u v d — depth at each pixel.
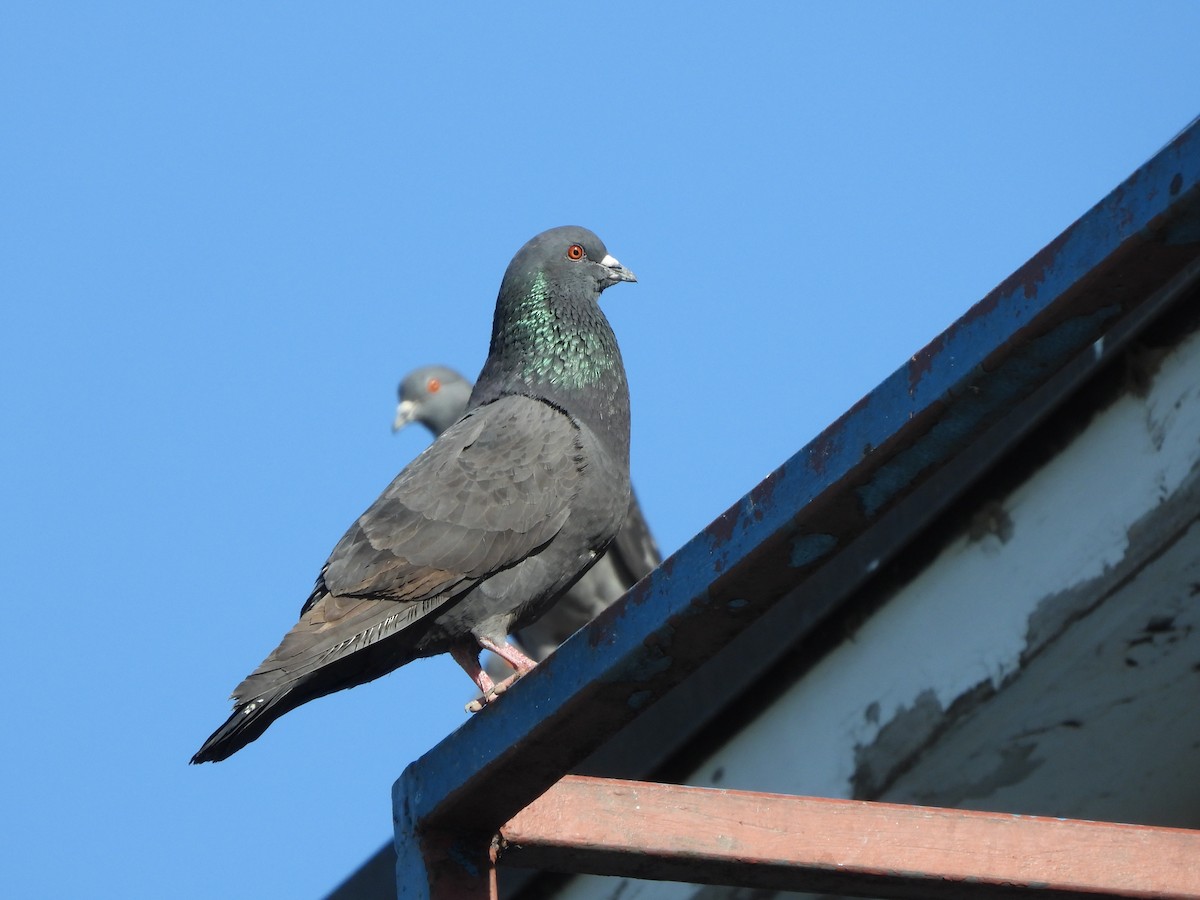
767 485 6.01
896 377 5.74
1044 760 10.27
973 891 7.55
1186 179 5.03
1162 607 9.34
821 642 9.94
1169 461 8.93
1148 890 7.61
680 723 10.18
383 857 11.07
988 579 9.50
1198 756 10.32
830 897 10.20
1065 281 5.34
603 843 7.22
